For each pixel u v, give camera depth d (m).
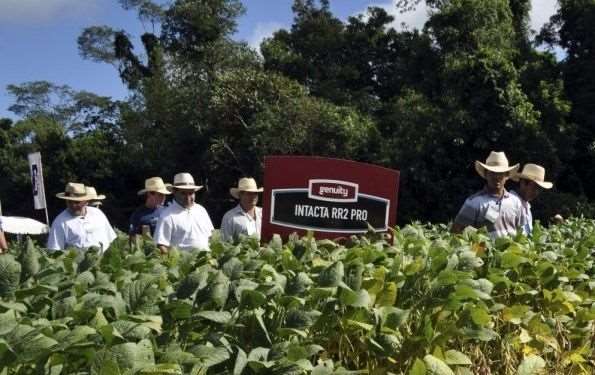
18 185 42.31
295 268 3.73
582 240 5.85
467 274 3.54
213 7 36.16
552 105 23.06
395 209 5.51
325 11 34.84
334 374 2.62
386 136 28.59
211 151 27.78
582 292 4.42
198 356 2.46
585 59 25.75
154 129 33.28
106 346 2.27
